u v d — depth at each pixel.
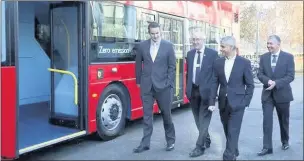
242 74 4.68
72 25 5.81
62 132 5.68
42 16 8.47
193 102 5.31
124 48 6.38
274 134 6.23
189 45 8.54
